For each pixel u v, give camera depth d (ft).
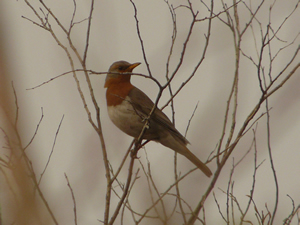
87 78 34.81
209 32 34.58
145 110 44.34
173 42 35.32
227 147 34.65
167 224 29.50
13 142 26.76
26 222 23.39
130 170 33.24
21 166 24.76
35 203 24.06
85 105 33.55
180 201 31.12
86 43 35.81
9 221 23.57
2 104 26.30
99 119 33.22
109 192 31.48
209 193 32.99
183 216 30.37
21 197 23.88
